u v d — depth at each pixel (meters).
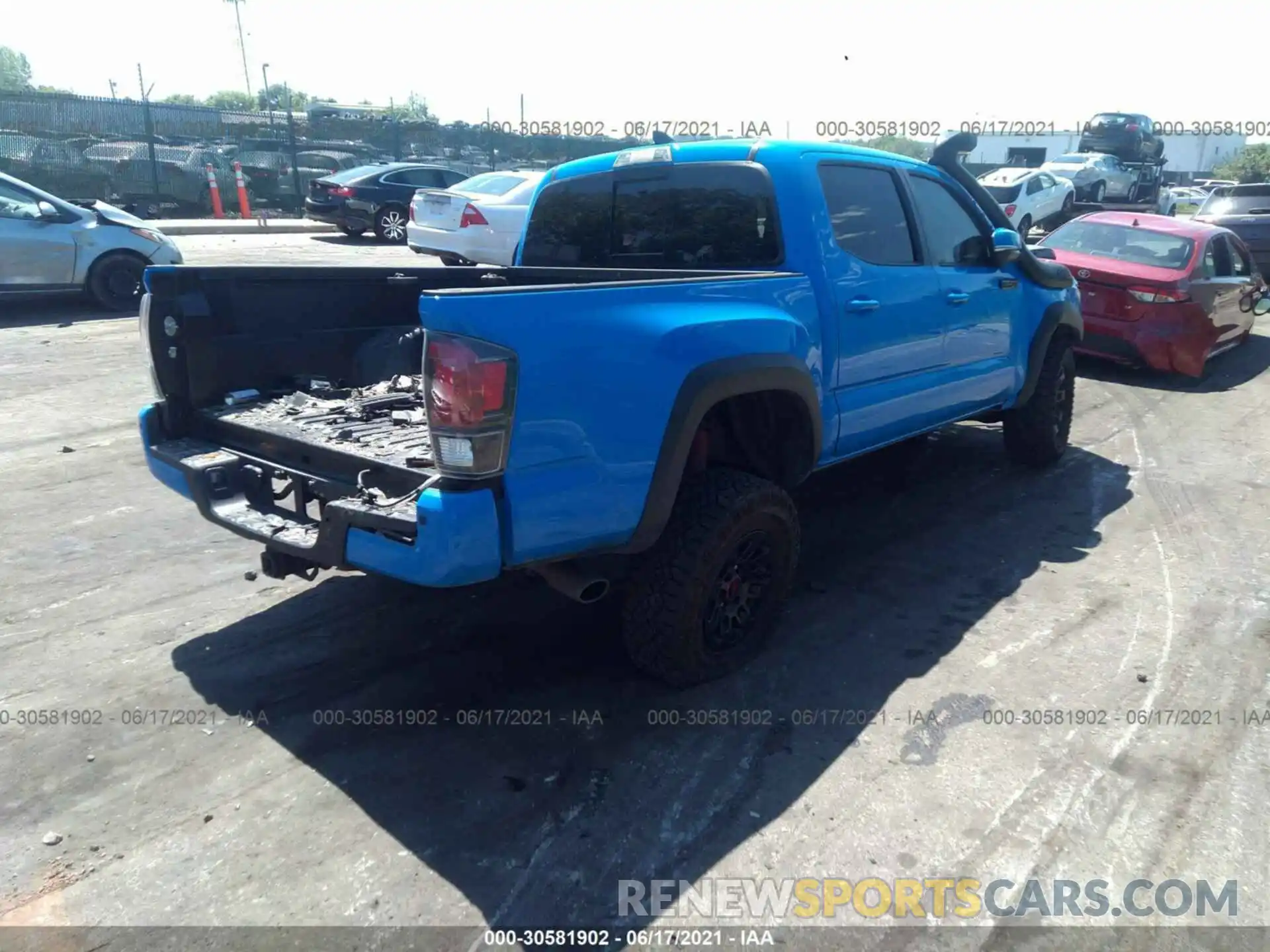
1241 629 4.09
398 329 4.58
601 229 4.83
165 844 2.72
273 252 15.78
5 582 4.30
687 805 2.92
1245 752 3.21
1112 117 28.66
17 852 2.69
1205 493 5.89
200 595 4.25
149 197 21.19
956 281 4.84
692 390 3.22
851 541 5.06
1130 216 9.86
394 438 3.42
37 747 3.14
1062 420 6.35
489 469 2.75
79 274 10.58
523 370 2.76
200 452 3.61
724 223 4.22
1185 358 8.73
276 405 3.91
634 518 3.14
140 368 8.27
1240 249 10.02
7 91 21.06
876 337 4.28
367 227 18.39
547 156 28.06
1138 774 3.08
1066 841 2.78
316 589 4.35
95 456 6.00
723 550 3.39
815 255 3.99
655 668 3.48
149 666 3.65
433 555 2.72
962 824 2.85
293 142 23.33
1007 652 3.88
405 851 2.71
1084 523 5.36
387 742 3.21
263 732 3.26
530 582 4.45
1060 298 5.89
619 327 3.02
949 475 6.21
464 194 13.31
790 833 2.80
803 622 4.12
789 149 4.13
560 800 2.94
